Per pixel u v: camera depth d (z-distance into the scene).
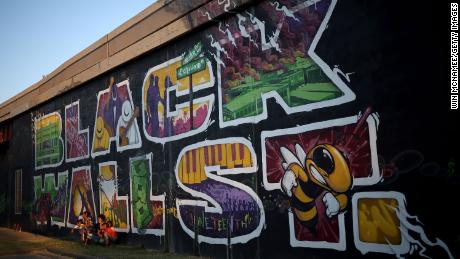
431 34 5.79
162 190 10.73
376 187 6.27
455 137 5.49
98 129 13.69
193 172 9.78
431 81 5.76
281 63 7.84
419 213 5.77
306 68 7.38
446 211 5.51
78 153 14.83
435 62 5.73
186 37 10.20
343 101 6.79
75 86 14.88
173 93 10.53
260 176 8.12
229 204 8.76
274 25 8.01
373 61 6.41
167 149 10.63
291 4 7.69
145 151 11.43
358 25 6.64
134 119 11.95
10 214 20.47
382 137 6.25
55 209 16.23
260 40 8.28
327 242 6.88
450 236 5.46
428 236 5.66
